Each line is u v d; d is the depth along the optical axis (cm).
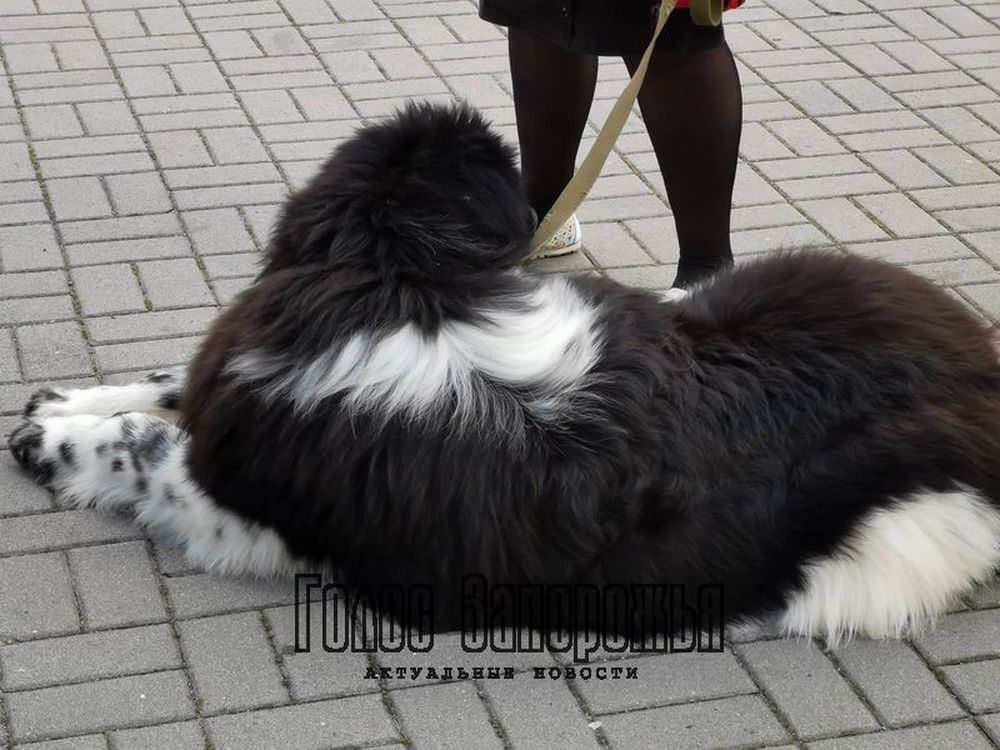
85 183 386
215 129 410
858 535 272
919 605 276
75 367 329
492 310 269
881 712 266
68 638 274
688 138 333
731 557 271
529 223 280
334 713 264
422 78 437
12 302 346
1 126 407
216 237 370
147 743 258
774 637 277
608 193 392
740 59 457
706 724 264
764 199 390
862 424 275
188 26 468
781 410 274
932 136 418
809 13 491
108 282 354
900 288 290
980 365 286
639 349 273
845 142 414
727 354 277
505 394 266
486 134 275
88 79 430
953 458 275
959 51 466
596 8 323
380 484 266
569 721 264
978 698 269
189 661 271
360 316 266
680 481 269
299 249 274
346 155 274
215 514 282
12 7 476
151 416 300
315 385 267
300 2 488
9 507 297
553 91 352
